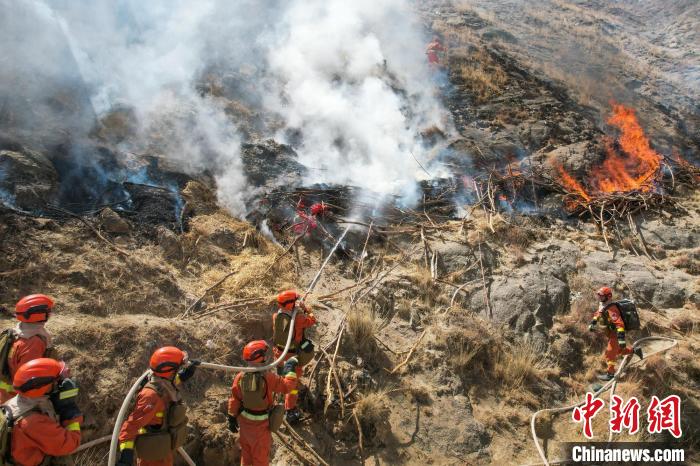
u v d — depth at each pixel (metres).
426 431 6.02
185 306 6.44
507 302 7.96
